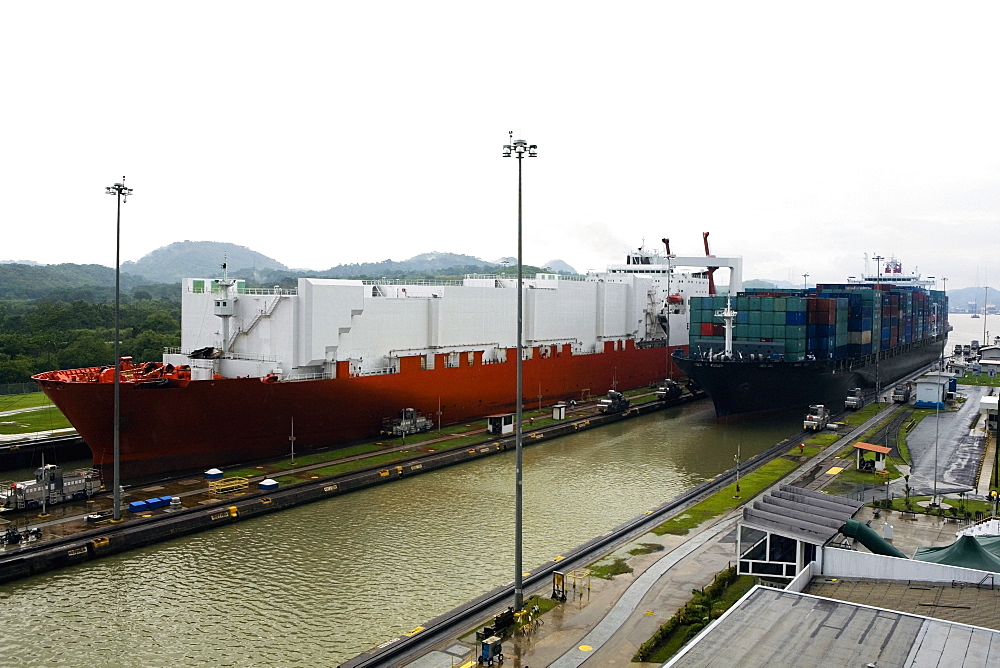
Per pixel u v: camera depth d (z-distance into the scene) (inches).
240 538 1584.6
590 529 1652.3
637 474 2162.9
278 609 1248.2
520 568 1160.8
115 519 1569.9
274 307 2284.7
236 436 2085.4
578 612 1166.3
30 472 2203.5
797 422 3068.4
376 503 1841.8
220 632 1167.6
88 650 1115.3
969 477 2074.3
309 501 1835.6
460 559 1469.0
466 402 2864.2
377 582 1357.0
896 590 1024.9
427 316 2783.0
